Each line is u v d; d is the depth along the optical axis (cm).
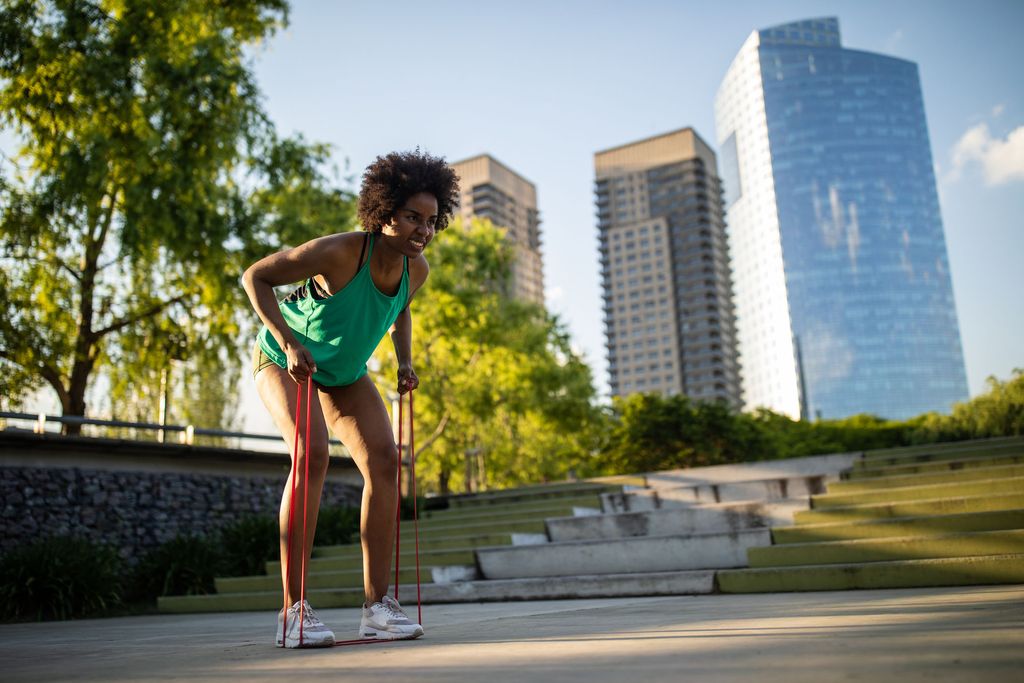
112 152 1312
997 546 460
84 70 1285
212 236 1385
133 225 1320
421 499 1287
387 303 269
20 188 1384
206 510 1151
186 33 1516
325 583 754
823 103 16488
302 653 221
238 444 1498
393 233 260
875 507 593
